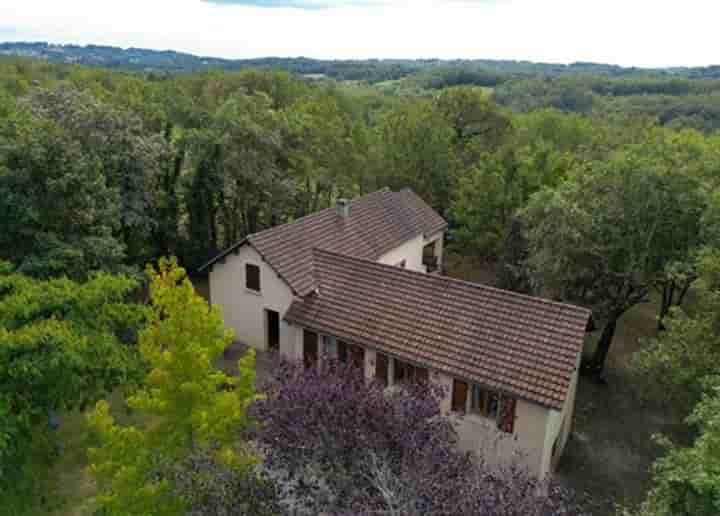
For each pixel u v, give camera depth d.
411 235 28.20
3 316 11.63
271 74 68.44
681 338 15.55
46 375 11.57
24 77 60.78
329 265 21.86
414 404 11.45
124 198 25.23
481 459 11.38
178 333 11.15
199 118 37.28
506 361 16.14
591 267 21.12
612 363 23.92
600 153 33.53
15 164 18.22
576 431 19.08
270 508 9.66
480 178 30.75
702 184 19.41
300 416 10.90
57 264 17.48
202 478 9.77
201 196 30.19
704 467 8.78
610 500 15.73
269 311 22.59
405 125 36.34
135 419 18.03
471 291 18.56
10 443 11.88
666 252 20.42
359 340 18.48
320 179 35.91
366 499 9.62
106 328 13.88
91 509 14.30
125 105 34.44
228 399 11.08
